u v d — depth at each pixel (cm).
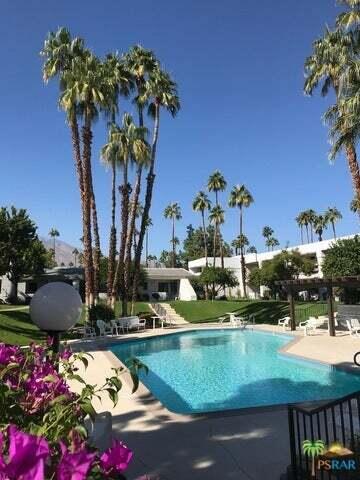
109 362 1303
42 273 4431
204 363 1552
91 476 160
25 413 232
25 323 2295
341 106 1861
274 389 1122
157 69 2994
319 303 3319
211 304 3644
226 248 9531
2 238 4088
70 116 2444
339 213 8388
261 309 3300
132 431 660
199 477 501
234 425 675
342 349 1512
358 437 474
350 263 2756
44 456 124
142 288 5384
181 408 977
